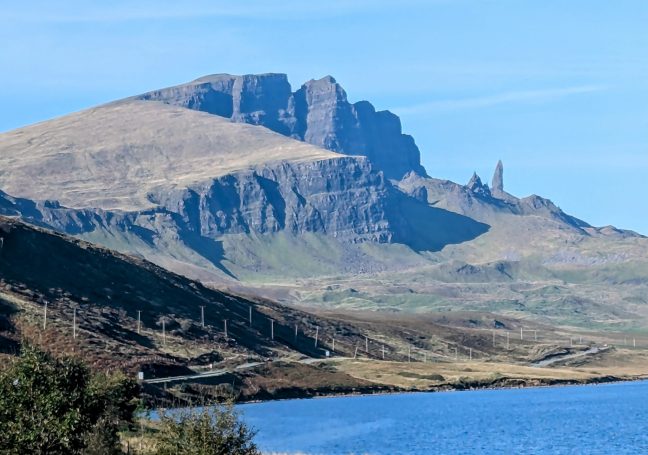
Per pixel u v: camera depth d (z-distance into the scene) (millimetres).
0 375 83125
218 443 84062
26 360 85188
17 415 80188
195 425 85125
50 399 82000
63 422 80125
